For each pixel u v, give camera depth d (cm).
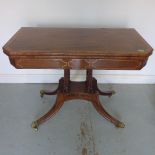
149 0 205
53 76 239
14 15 209
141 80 241
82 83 189
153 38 222
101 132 174
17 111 196
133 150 157
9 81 240
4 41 220
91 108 202
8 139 165
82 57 137
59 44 147
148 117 191
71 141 164
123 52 135
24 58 137
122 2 206
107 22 214
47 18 212
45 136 169
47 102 209
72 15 211
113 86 238
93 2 205
